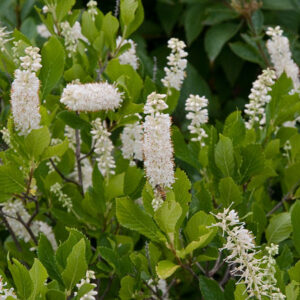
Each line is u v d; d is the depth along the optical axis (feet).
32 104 4.15
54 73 4.44
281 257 4.21
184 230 4.06
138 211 4.04
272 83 4.63
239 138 4.50
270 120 4.71
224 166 4.38
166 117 3.91
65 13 4.73
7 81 4.75
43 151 4.27
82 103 4.18
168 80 4.66
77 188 4.74
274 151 4.60
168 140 3.92
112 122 4.51
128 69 4.58
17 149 4.28
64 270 3.87
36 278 3.83
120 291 4.24
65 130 4.82
